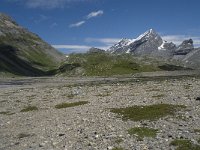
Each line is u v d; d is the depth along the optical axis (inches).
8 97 3021.7
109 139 1085.1
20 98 2817.4
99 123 1350.9
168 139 1013.2
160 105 1565.0
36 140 1206.9
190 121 1234.0
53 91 3230.8
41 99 2564.0
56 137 1208.2
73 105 1995.6
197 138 994.1
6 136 1349.7
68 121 1478.8
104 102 1941.4
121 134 1130.0
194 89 2212.1
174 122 1230.9
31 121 1627.7
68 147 1053.2
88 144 1052.5
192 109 1445.6
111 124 1302.9
